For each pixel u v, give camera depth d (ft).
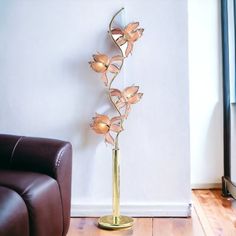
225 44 10.16
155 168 8.09
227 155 10.25
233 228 7.34
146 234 7.04
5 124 8.21
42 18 8.08
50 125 8.16
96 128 7.54
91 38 8.04
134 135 8.07
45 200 5.61
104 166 8.14
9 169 6.31
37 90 8.15
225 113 10.28
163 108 8.02
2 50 8.14
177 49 7.96
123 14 7.94
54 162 6.20
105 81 7.80
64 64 8.10
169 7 7.95
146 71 8.00
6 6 8.09
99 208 8.15
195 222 7.72
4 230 4.53
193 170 10.72
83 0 8.02
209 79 10.52
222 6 10.21
